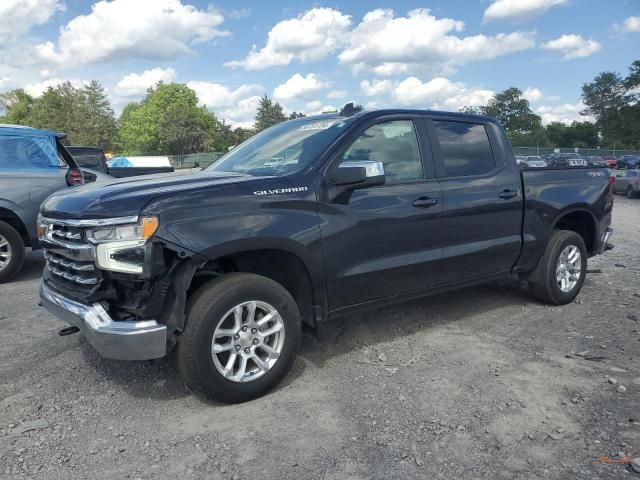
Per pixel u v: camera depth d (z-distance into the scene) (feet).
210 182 12.16
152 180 12.95
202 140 301.84
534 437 10.27
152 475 9.32
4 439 10.45
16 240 22.66
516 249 17.08
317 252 12.69
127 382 12.92
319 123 15.16
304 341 15.48
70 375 13.29
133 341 10.62
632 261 26.48
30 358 14.32
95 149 44.34
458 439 10.27
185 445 10.25
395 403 11.76
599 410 11.22
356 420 11.07
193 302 11.36
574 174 19.19
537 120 345.10
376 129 14.40
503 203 16.55
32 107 321.32
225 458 9.80
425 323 16.99
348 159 13.64
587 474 9.09
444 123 15.99
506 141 17.48
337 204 13.08
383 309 18.28
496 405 11.57
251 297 11.72
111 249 10.69
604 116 318.45
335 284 13.17
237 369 11.95
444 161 15.60
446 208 15.11
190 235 10.99
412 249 14.57
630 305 18.78
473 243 15.97
